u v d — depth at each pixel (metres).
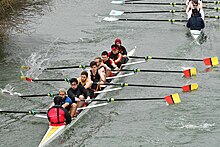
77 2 142.38
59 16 127.25
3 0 103.12
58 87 83.44
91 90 74.44
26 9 130.88
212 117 70.88
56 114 65.56
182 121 69.94
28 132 67.50
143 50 102.06
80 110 71.06
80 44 106.50
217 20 123.31
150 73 89.56
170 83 84.56
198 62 94.81
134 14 130.38
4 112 70.44
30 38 109.50
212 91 80.25
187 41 107.75
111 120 70.75
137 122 70.00
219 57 97.19
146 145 63.47
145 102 77.00
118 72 86.38
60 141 64.31
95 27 118.94
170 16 127.69
